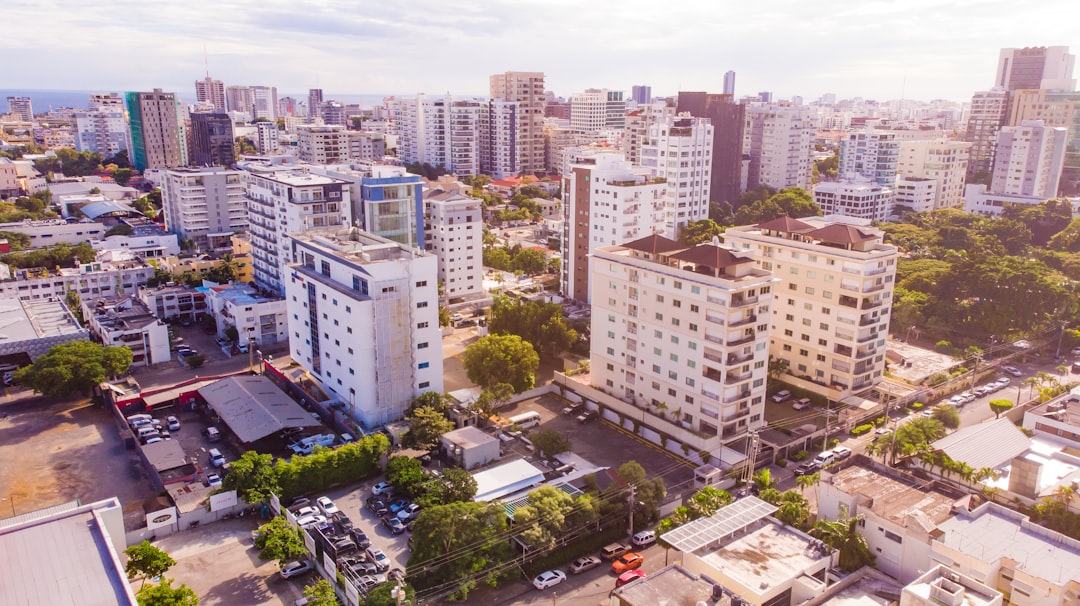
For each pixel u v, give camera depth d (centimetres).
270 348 16600
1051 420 11056
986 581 7306
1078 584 7012
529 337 15175
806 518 8856
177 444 11481
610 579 8744
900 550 8056
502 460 11294
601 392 13238
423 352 12594
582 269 19162
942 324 16675
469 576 8212
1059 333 16512
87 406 13512
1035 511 8700
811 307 13612
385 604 7500
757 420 11862
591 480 10106
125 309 17438
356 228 14575
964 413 13300
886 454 10344
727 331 10838
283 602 8231
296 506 9981
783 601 7500
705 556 7956
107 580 6581
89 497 10450
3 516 9931
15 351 14300
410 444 11219
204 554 9094
